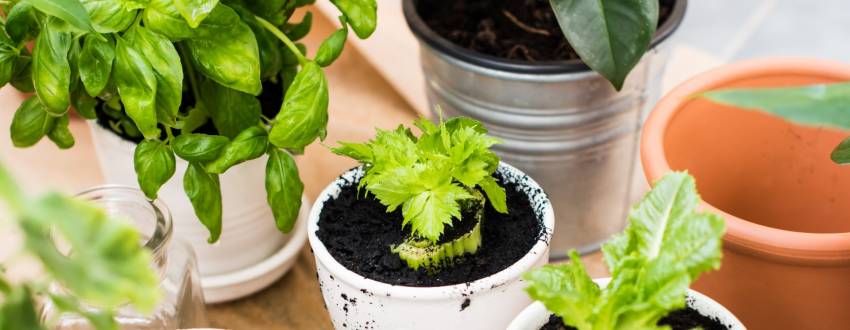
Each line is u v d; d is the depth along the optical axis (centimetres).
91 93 81
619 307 67
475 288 77
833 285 79
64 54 79
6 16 87
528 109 90
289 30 92
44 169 107
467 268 80
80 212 54
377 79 114
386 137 81
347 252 81
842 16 158
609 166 95
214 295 95
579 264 68
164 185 90
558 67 87
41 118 88
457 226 80
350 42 116
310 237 81
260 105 89
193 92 92
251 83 81
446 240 79
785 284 80
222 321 96
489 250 81
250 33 81
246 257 95
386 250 81
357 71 115
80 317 79
